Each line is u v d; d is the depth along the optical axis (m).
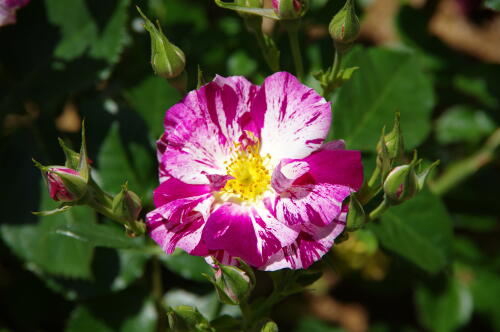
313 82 0.51
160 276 0.54
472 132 0.61
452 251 0.49
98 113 0.51
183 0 0.61
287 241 0.41
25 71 0.52
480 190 0.60
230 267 0.40
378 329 0.64
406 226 0.49
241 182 0.43
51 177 0.42
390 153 0.42
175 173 0.43
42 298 0.57
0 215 0.50
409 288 0.62
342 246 0.59
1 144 0.53
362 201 0.43
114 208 0.42
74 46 0.52
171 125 0.43
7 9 0.48
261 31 0.45
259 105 0.43
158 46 0.43
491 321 0.59
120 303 0.51
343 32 0.43
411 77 0.50
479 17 0.73
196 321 0.42
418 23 0.61
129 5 0.54
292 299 0.68
